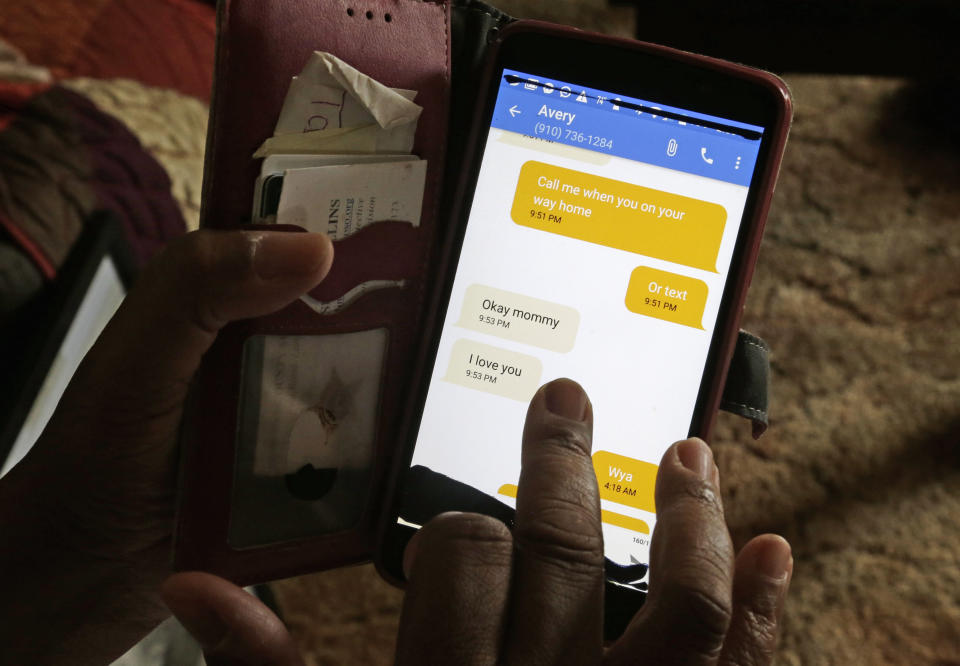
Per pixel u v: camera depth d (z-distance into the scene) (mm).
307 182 515
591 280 594
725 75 580
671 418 589
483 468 592
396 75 545
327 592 1005
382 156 540
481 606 382
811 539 1068
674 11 1109
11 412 678
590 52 586
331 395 573
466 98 604
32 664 582
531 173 591
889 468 1104
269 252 457
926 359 1166
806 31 1095
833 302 1201
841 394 1146
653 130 590
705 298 587
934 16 1077
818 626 1024
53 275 769
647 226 591
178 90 968
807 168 1287
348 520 603
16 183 780
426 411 593
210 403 526
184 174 946
